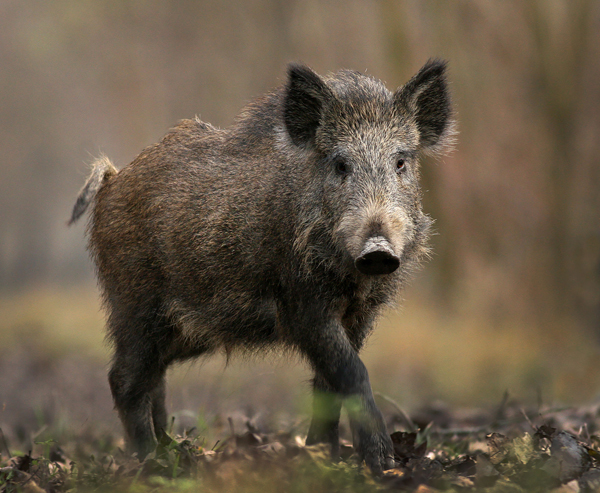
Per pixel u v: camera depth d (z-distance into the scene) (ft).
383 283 41.29
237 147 44.19
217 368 87.86
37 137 317.83
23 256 359.87
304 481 30.83
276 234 40.91
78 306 199.21
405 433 41.14
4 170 335.47
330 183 39.24
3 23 287.07
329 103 39.96
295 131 40.81
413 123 41.24
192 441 41.60
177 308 45.52
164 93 213.25
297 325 39.96
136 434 45.78
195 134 47.11
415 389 84.58
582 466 32.58
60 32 246.47
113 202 47.78
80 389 95.50
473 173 122.83
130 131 223.92
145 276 46.16
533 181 120.88
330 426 39.91
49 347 130.00
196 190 44.24
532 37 120.88
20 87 302.04
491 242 121.70
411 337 106.52
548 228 119.24
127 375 46.60
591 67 118.32
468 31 123.85
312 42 148.87
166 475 35.47
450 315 118.73
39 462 39.11
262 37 171.53
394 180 38.99
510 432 47.34
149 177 46.32
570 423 49.19
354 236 37.06
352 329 42.37
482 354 99.71
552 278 118.11
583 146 118.62
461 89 123.44
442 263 123.54
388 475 32.55
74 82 278.87
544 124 120.47
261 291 42.24
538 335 112.06
